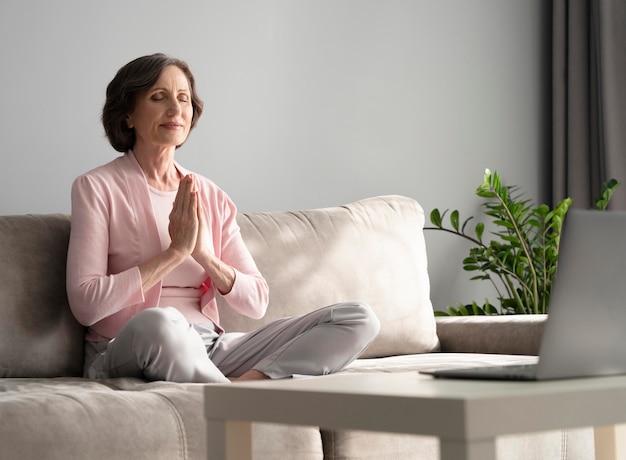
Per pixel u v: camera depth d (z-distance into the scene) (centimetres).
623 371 127
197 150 335
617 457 154
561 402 107
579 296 119
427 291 326
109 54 316
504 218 377
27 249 245
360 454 198
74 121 308
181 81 260
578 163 437
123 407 174
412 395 103
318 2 372
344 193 377
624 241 120
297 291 290
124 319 243
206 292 256
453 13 419
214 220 268
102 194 248
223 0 345
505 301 384
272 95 356
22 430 160
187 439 177
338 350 230
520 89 444
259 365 228
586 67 438
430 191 406
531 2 450
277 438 186
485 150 428
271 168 355
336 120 375
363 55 386
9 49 296
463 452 98
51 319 243
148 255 250
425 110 406
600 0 426
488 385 115
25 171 297
